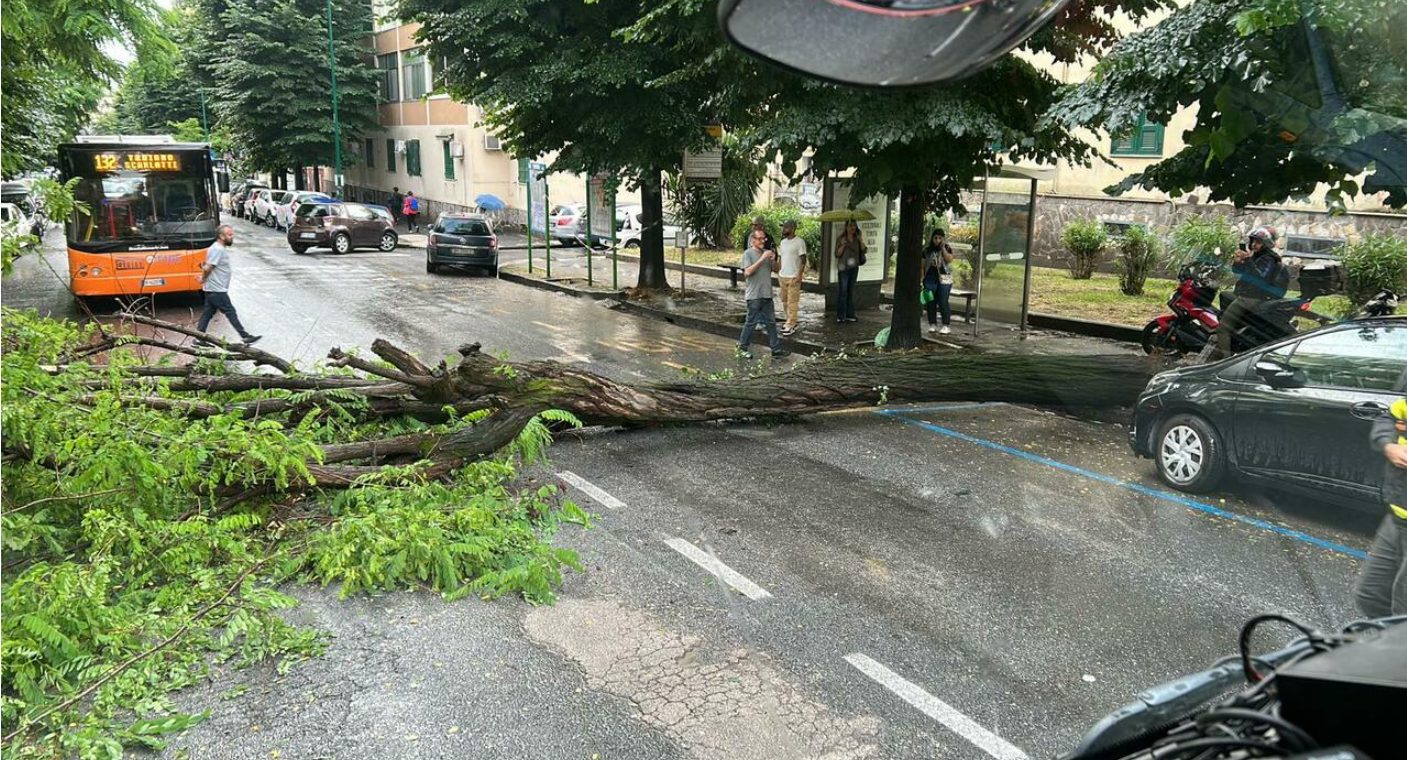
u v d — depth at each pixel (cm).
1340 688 142
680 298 1897
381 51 4438
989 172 1219
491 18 1641
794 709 419
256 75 4003
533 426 752
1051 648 338
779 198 2758
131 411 600
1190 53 447
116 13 866
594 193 2103
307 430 694
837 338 1440
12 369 557
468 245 2380
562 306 1875
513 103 1708
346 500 644
